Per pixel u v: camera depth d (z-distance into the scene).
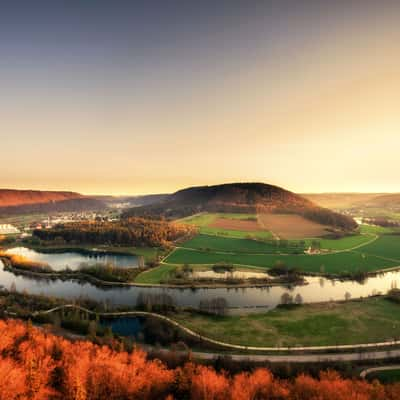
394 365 75.19
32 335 69.06
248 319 103.75
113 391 51.94
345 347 84.25
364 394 54.66
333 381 59.50
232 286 140.62
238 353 81.62
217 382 56.06
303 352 81.81
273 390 55.62
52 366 54.69
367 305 114.38
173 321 101.69
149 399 52.94
